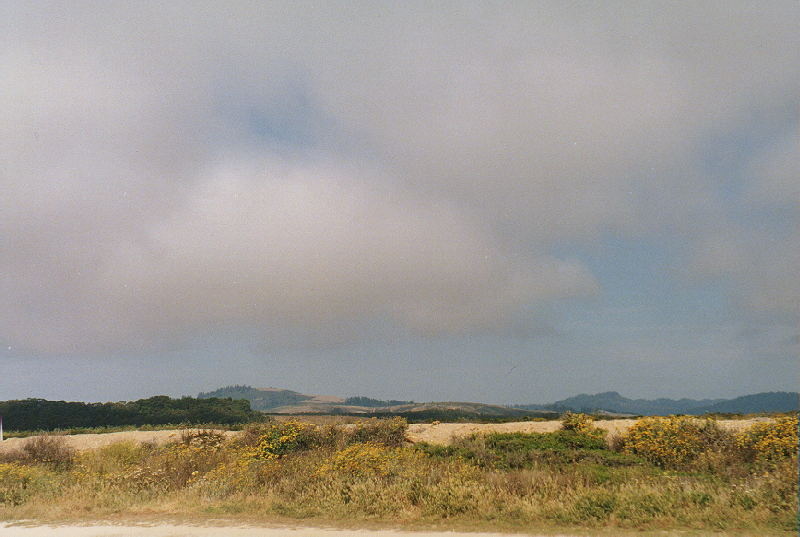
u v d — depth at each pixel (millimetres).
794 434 13422
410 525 9414
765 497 9312
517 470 13070
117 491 13398
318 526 9578
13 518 11148
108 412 64562
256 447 19172
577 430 19875
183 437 22406
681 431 15883
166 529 9773
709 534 8031
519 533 8609
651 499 9711
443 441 20719
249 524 9906
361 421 22094
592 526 8844
